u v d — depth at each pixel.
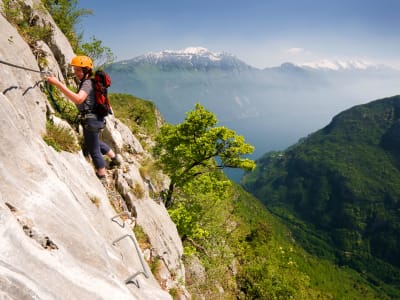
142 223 11.54
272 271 35.59
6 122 5.23
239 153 23.17
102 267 5.15
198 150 22.83
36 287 3.54
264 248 48.75
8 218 3.94
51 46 13.20
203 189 23.58
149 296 6.83
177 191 25.25
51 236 4.60
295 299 35.72
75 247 4.92
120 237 7.84
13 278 3.31
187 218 22.36
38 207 4.77
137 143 19.19
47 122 8.77
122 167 12.33
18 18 11.52
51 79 6.68
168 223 14.69
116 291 4.94
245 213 128.75
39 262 3.96
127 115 34.53
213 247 25.61
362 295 161.38
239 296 31.72
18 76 7.75
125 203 11.23
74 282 4.29
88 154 10.38
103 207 8.16
